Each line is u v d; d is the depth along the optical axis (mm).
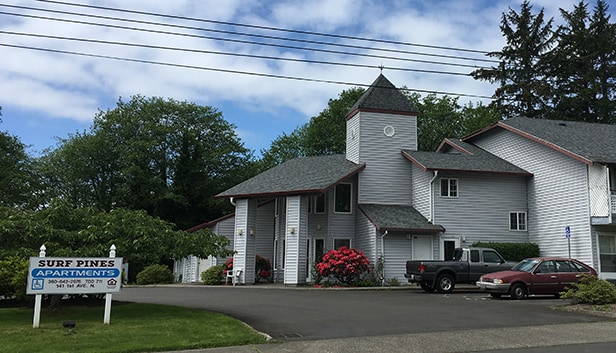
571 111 46312
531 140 27797
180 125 47938
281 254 28984
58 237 12852
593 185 23656
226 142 50375
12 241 12695
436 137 48125
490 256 22047
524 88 45781
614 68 45156
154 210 46156
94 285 11820
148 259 14086
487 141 31844
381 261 25609
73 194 47656
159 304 15938
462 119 48875
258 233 30328
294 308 15875
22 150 44250
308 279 27719
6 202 39031
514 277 18484
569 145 25047
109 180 47438
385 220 26500
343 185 28828
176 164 46750
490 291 18656
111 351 9328
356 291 22734
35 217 13312
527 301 17797
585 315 14102
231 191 29234
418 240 26406
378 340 10750
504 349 9992
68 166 46750
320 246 28250
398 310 15344
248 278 27625
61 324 11719
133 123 46906
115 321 12242
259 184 29344
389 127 29859
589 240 23641
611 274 23562
